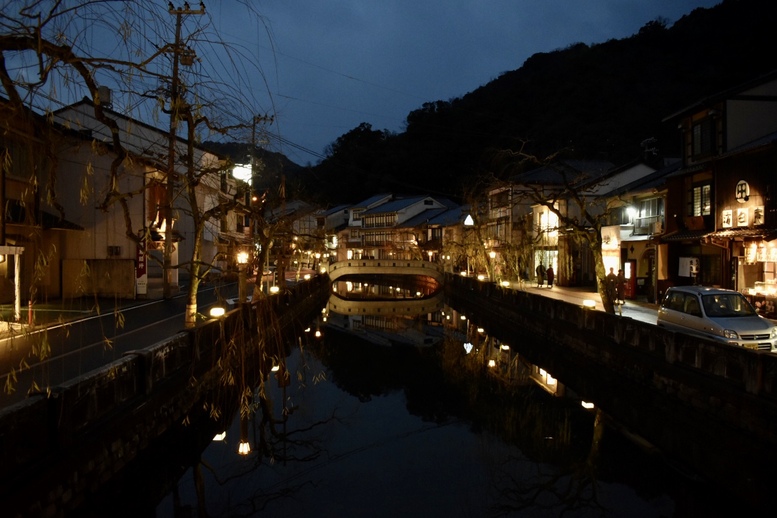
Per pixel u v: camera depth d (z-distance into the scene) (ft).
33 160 20.80
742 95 68.74
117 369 29.50
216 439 40.86
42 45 16.66
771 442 28.14
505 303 89.56
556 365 64.18
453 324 104.63
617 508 28.76
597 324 53.57
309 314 111.34
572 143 159.22
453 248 158.71
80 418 25.48
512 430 42.01
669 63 194.29
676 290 49.62
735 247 65.16
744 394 30.55
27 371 38.65
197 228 46.80
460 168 228.63
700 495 29.86
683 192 78.79
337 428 43.14
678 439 37.58
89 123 78.38
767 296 59.26
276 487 32.40
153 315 68.95
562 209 116.16
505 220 142.51
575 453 36.88
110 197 30.86
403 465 35.40
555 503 29.73
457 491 31.58
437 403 50.34
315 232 103.65
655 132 169.07
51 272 79.36
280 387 55.77
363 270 171.22
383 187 263.70
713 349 34.17
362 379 60.49
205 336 44.75
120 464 28.76
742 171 64.80
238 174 53.21
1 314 61.00
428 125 243.81
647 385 42.55
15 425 20.94
